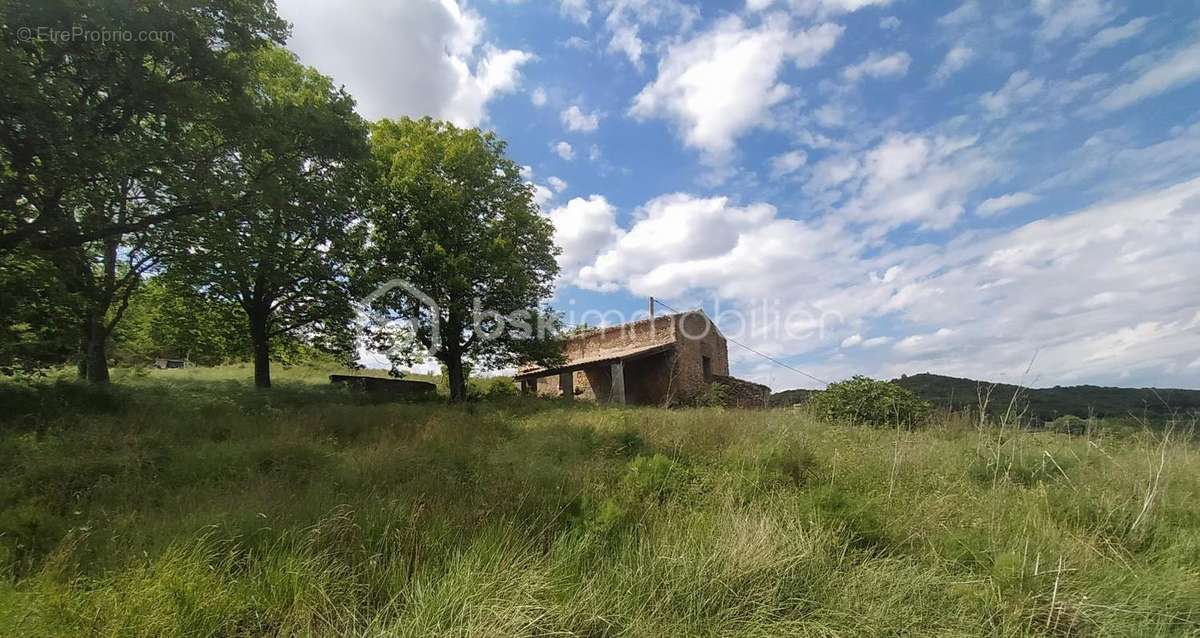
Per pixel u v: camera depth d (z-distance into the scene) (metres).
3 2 7.89
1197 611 3.28
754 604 3.30
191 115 10.39
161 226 11.44
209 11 10.95
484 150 19.95
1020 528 4.40
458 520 4.35
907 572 3.67
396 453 6.80
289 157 12.92
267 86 16.38
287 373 24.27
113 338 19.22
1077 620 3.22
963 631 3.09
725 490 5.38
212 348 18.52
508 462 6.49
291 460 6.54
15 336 10.21
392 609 3.21
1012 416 7.75
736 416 10.60
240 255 12.44
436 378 28.30
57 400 9.20
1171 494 5.28
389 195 18.33
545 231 21.11
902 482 5.75
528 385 27.97
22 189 9.13
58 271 10.18
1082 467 6.29
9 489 4.97
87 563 3.60
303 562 3.41
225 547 3.72
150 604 2.98
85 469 5.65
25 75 7.71
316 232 15.69
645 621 3.11
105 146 8.90
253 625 3.01
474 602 3.10
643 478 5.65
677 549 3.86
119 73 9.20
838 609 3.25
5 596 3.05
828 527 4.28
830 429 8.95
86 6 8.38
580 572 3.65
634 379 24.70
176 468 6.04
